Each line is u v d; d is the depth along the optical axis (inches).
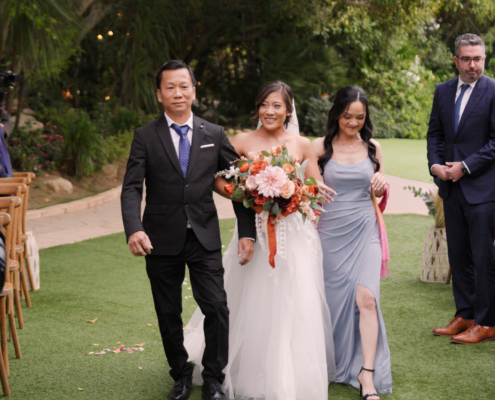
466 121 141.8
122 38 565.9
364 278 121.2
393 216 310.5
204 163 111.8
